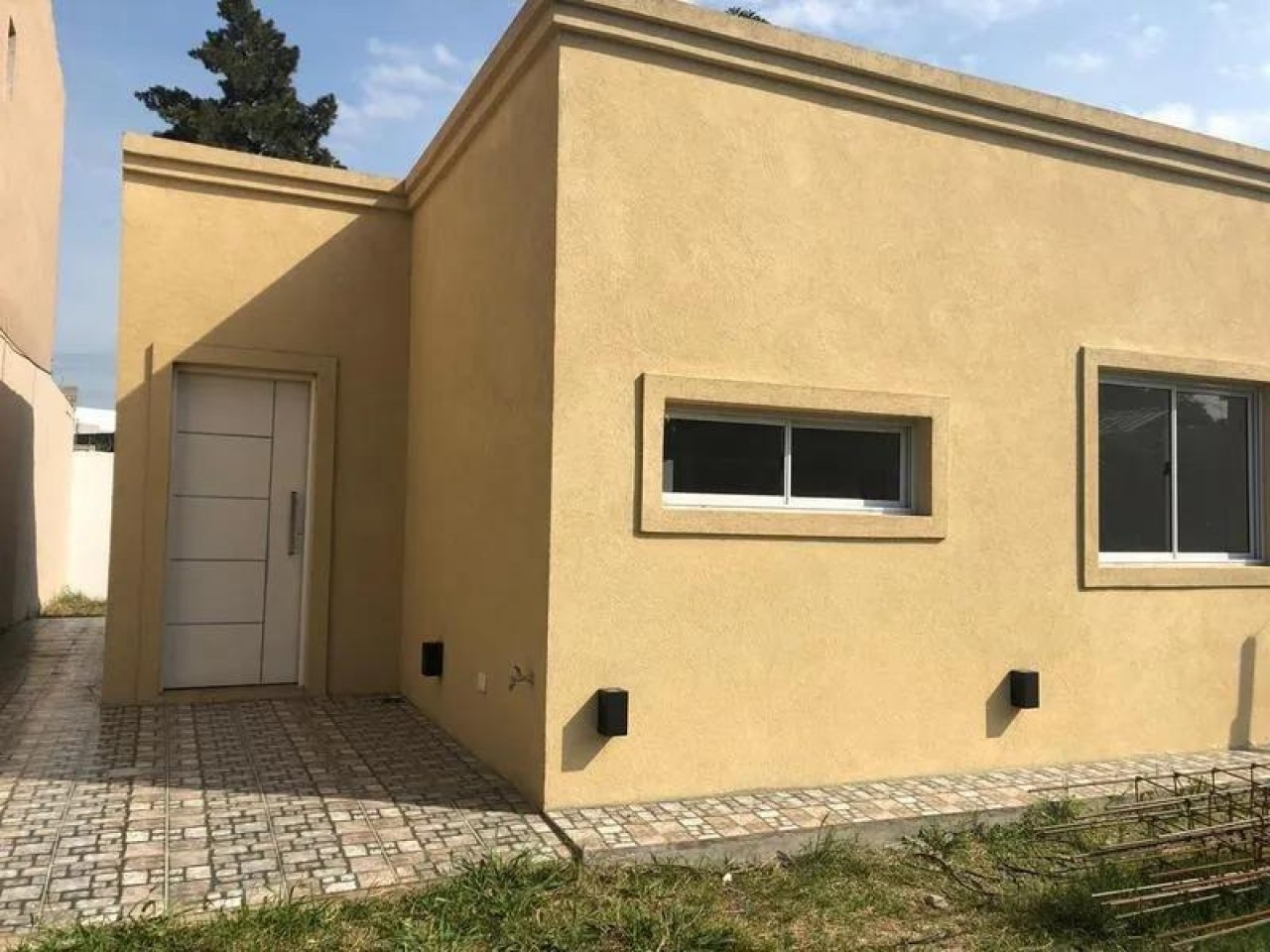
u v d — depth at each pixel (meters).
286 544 7.86
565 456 4.98
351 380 7.93
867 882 4.38
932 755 5.83
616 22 5.10
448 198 7.05
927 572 5.86
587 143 5.08
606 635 5.05
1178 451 6.91
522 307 5.46
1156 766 6.24
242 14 29.11
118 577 7.26
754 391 5.39
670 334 5.23
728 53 5.37
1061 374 6.31
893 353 5.79
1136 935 3.93
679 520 5.18
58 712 7.02
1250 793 5.17
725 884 4.31
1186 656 6.67
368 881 4.06
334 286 7.91
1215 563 6.97
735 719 5.33
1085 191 6.46
